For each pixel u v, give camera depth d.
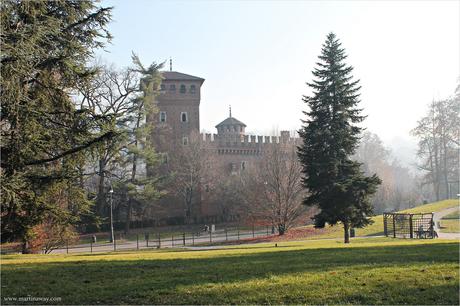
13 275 11.76
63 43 16.23
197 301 8.62
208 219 70.31
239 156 79.00
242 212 57.75
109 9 17.00
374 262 12.36
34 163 16.06
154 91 58.19
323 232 45.91
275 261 13.32
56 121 16.58
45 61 15.67
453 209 55.50
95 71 16.81
